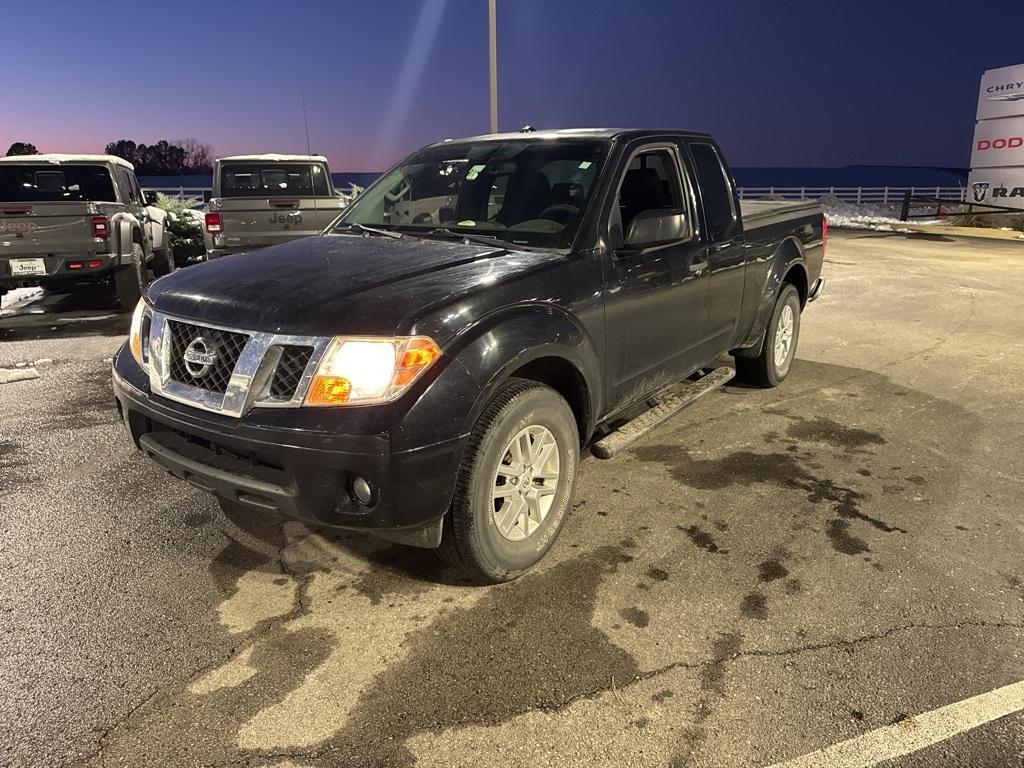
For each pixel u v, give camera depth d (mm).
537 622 2865
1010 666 2590
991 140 22656
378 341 2639
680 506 3840
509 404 2887
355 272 3146
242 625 2855
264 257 3539
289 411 2648
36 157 9625
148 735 2291
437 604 2990
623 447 3770
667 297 3982
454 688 2500
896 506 3830
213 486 2922
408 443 2596
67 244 8547
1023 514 3740
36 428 5047
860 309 9234
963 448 4617
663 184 4344
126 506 3850
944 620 2859
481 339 2803
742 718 2352
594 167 3773
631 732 2299
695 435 4852
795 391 5809
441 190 4176
